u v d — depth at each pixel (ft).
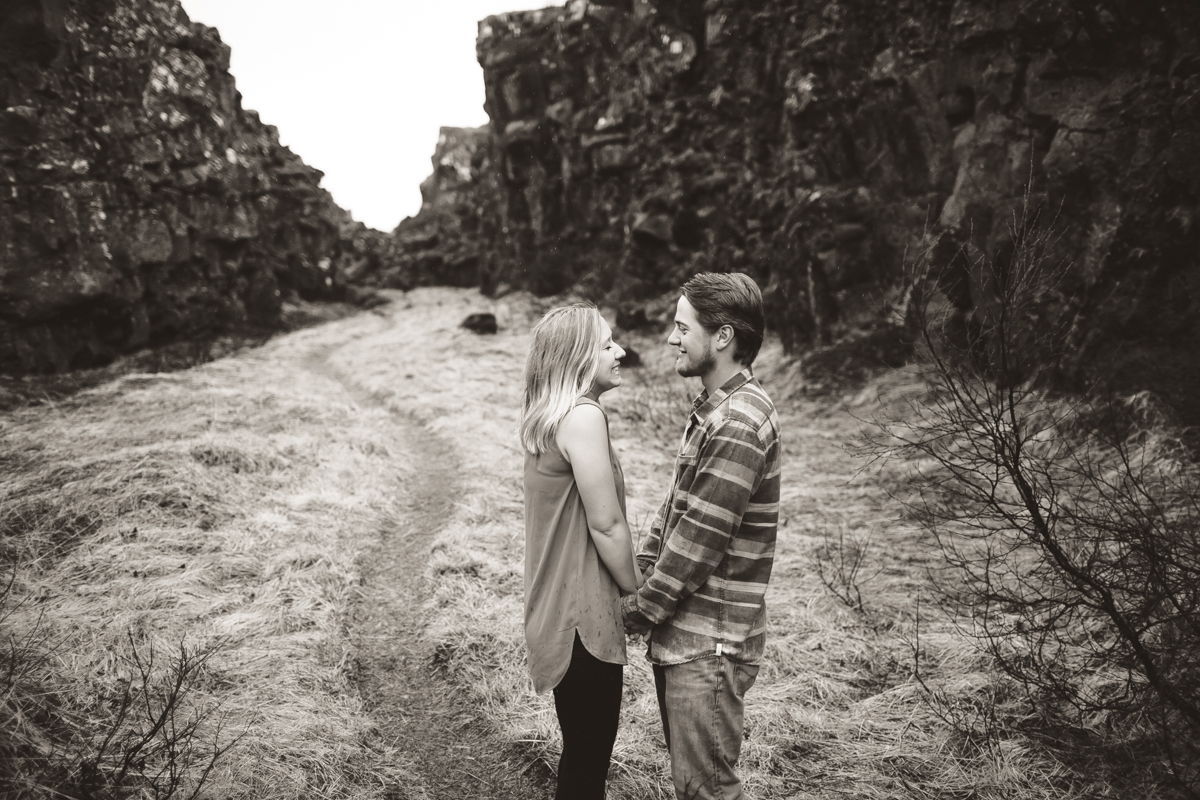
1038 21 21.17
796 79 33.12
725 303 5.54
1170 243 16.76
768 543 5.70
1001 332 7.39
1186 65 17.97
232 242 45.37
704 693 5.51
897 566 13.05
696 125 44.80
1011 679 9.00
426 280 82.23
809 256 29.43
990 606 10.70
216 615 10.93
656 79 47.14
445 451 22.08
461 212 83.30
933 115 25.90
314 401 25.82
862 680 9.82
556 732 8.73
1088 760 7.65
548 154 58.70
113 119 36.01
